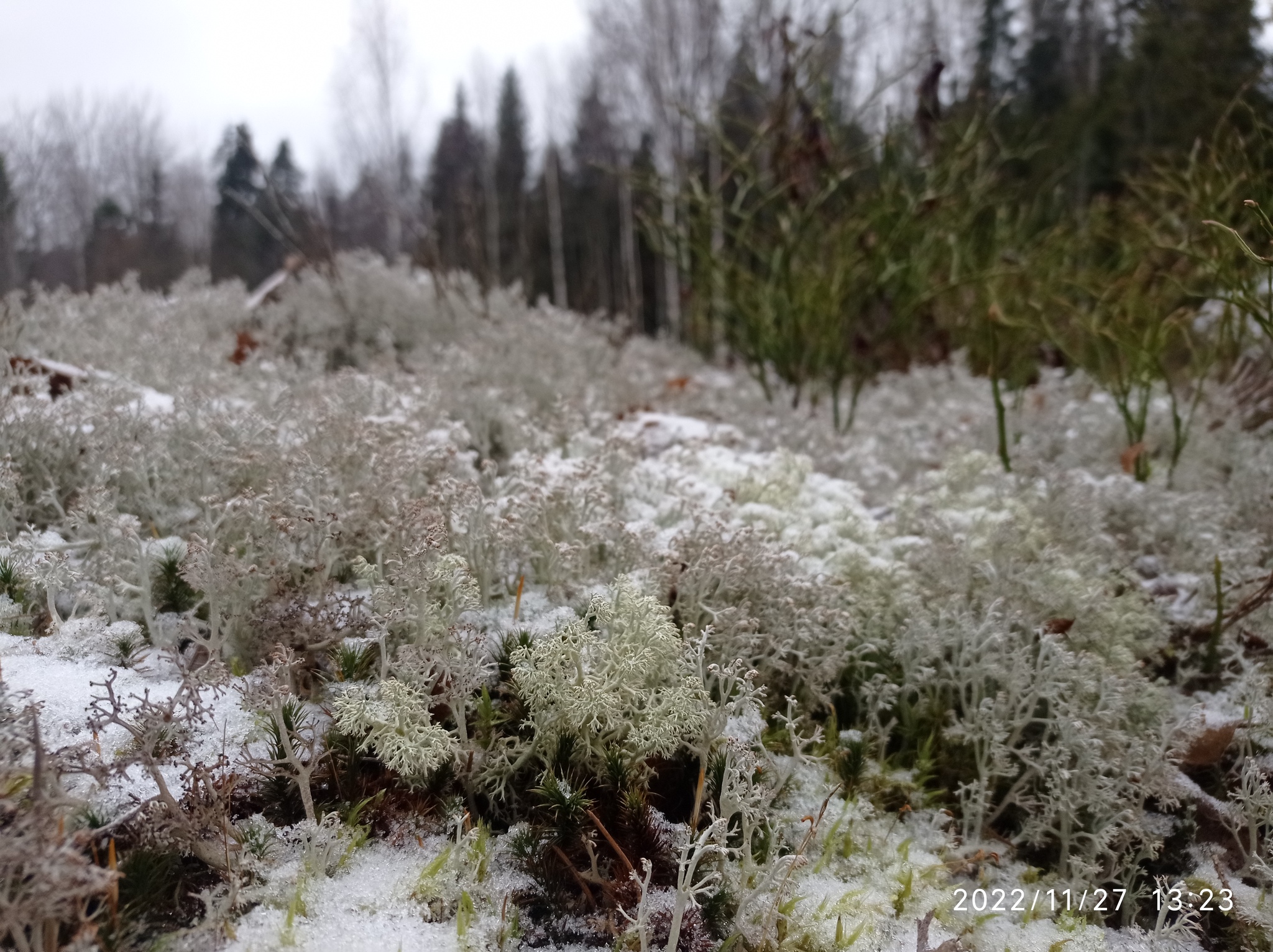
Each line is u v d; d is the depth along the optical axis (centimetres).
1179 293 459
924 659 244
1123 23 1183
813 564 281
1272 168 582
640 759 198
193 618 224
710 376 766
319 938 161
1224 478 404
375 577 222
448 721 210
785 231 641
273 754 182
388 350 557
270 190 681
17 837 133
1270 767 244
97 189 1490
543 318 643
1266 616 281
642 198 1521
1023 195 943
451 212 1572
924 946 182
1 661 203
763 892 178
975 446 454
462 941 166
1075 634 260
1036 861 224
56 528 261
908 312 641
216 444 266
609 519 268
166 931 159
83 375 342
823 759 230
